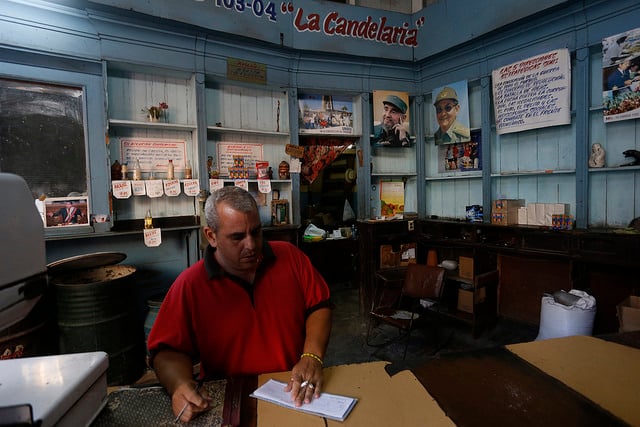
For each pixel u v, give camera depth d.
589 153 3.15
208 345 1.30
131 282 2.74
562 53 3.18
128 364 2.66
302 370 1.16
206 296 1.29
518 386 1.09
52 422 0.72
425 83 4.50
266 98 4.11
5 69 2.74
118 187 3.16
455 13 4.04
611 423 0.91
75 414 0.83
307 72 4.15
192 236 3.60
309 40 4.08
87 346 2.49
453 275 3.85
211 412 1.00
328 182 5.43
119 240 3.31
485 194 3.92
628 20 2.82
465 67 4.04
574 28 3.13
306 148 4.46
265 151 4.12
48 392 0.79
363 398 1.06
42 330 2.43
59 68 2.94
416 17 4.48
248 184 4.00
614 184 3.09
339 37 4.20
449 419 0.94
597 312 2.97
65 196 2.99
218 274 1.29
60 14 2.90
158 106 3.54
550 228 3.20
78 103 3.03
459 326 3.66
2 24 2.71
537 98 3.38
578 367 1.20
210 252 1.34
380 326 3.72
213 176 3.65
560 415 0.95
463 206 4.33
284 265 1.42
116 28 3.13
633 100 2.80
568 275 3.14
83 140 3.05
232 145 3.94
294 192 4.15
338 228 5.12
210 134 3.81
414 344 3.27
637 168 2.85
